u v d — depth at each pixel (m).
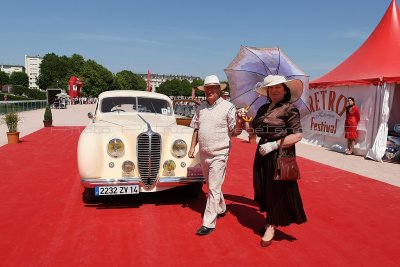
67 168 7.50
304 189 6.32
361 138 10.09
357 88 10.28
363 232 4.34
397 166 8.70
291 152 3.63
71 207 4.96
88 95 80.50
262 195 3.90
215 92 4.10
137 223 4.41
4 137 12.34
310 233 4.27
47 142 11.52
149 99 6.59
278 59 4.75
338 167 8.42
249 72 4.88
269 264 3.43
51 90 41.72
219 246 3.80
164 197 5.58
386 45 11.49
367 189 6.38
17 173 6.97
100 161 4.76
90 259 3.43
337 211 5.11
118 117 5.90
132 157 4.89
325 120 11.76
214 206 4.15
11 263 3.32
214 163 4.11
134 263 3.37
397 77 9.09
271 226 3.84
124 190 4.84
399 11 12.39
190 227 4.32
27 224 4.29
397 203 5.55
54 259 3.41
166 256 3.53
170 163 5.00
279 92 3.71
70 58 98.62
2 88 88.88
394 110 10.74
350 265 3.47
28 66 186.25
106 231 4.13
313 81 12.67
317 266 3.43
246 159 9.29
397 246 3.95
